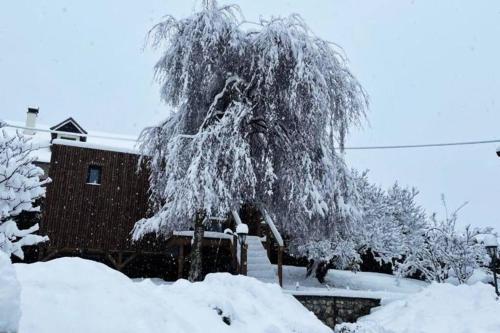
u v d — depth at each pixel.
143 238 18.08
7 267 3.08
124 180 18.55
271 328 5.60
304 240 17.58
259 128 15.69
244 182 13.93
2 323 2.85
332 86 15.84
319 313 12.73
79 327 3.70
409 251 21.30
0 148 14.33
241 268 13.41
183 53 14.79
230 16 15.78
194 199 12.88
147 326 4.06
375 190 23.38
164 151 15.89
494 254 12.27
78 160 18.19
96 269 4.76
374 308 12.48
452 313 9.26
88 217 17.70
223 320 5.45
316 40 16.14
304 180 15.15
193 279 13.88
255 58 15.30
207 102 15.82
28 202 14.28
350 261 19.66
